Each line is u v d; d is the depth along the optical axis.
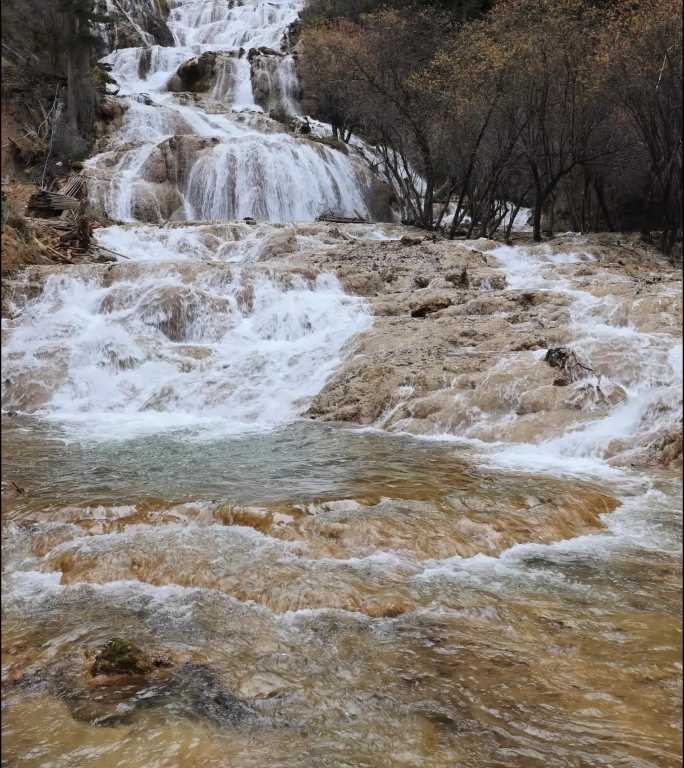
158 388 10.34
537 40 19.83
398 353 10.30
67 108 23.97
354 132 35.25
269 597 3.88
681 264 19.00
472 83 20.97
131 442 7.82
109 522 4.89
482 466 6.70
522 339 10.05
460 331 10.78
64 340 11.28
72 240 16.31
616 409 7.84
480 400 8.46
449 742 2.64
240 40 40.91
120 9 37.72
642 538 4.95
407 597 3.90
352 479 6.04
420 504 5.25
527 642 3.44
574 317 11.12
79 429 8.62
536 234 22.42
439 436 8.16
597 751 2.57
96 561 4.30
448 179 26.66
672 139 20.52
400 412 8.74
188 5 44.53
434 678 3.10
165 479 6.05
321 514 5.01
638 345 9.22
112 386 10.50
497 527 4.88
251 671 3.16
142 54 35.78
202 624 3.62
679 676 3.08
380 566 4.32
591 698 2.93
